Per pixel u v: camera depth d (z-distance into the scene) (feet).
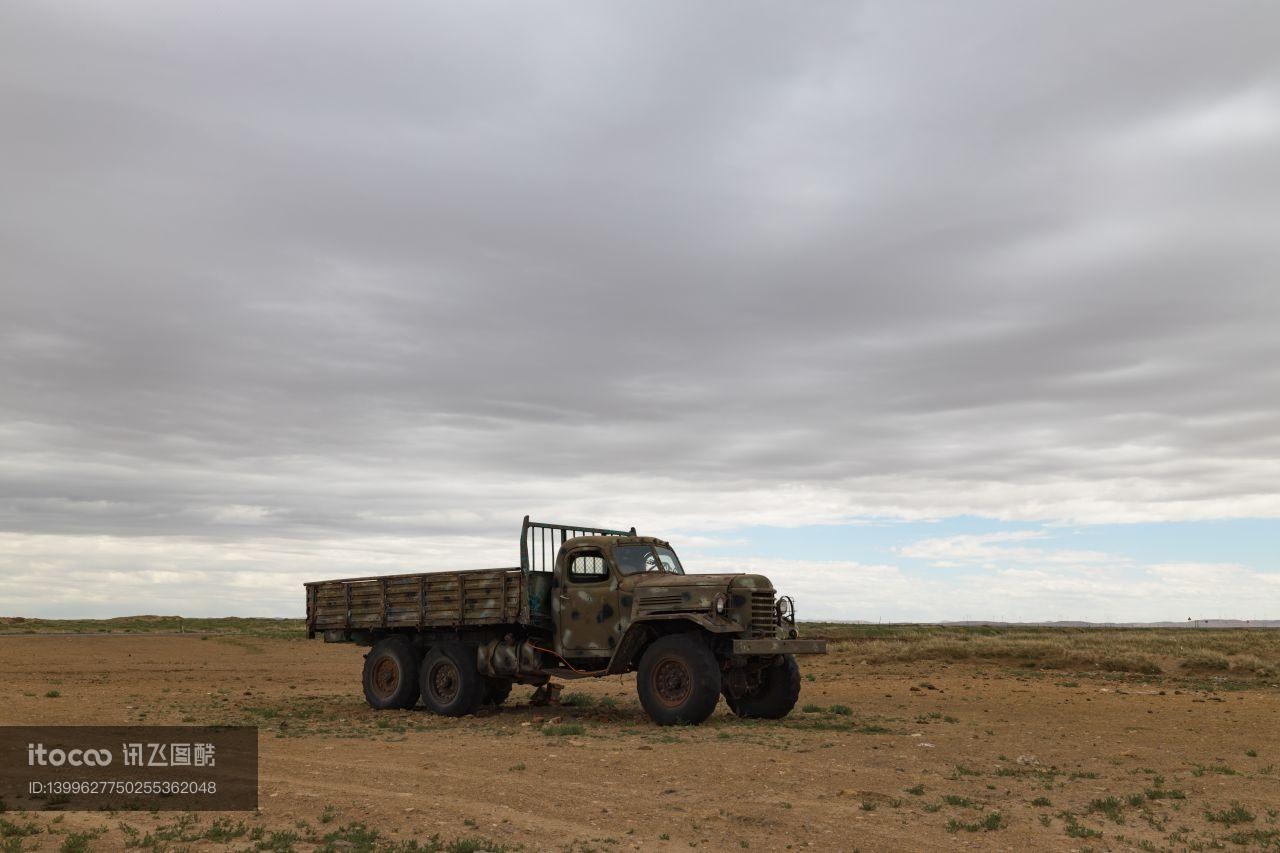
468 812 29.96
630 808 30.55
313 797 32.04
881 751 42.34
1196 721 56.13
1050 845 26.78
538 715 59.36
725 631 51.52
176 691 75.05
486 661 59.36
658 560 59.36
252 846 25.82
